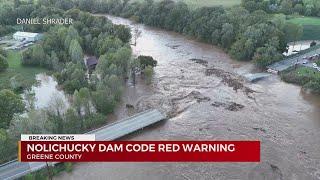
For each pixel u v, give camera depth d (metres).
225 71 144.00
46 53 151.00
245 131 102.50
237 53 155.12
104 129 100.44
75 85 121.56
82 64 140.25
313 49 162.50
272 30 156.62
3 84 128.88
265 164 88.38
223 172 85.56
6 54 155.75
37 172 84.62
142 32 195.88
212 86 131.00
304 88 126.25
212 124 106.31
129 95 124.62
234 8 195.62
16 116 98.88
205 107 116.19
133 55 151.50
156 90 128.25
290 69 141.00
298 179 83.44
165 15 199.00
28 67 147.12
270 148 94.81
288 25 167.00
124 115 111.75
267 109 114.88
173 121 108.00
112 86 117.81
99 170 86.12
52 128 95.44
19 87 128.25
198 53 164.88
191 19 186.88
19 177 83.00
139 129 101.62
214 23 173.88
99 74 126.44
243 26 163.25
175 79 137.00
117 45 147.88
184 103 118.94
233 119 109.06
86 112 106.38
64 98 121.75
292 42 176.75
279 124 106.31
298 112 113.06
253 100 120.75
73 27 161.62
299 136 100.25
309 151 93.69
